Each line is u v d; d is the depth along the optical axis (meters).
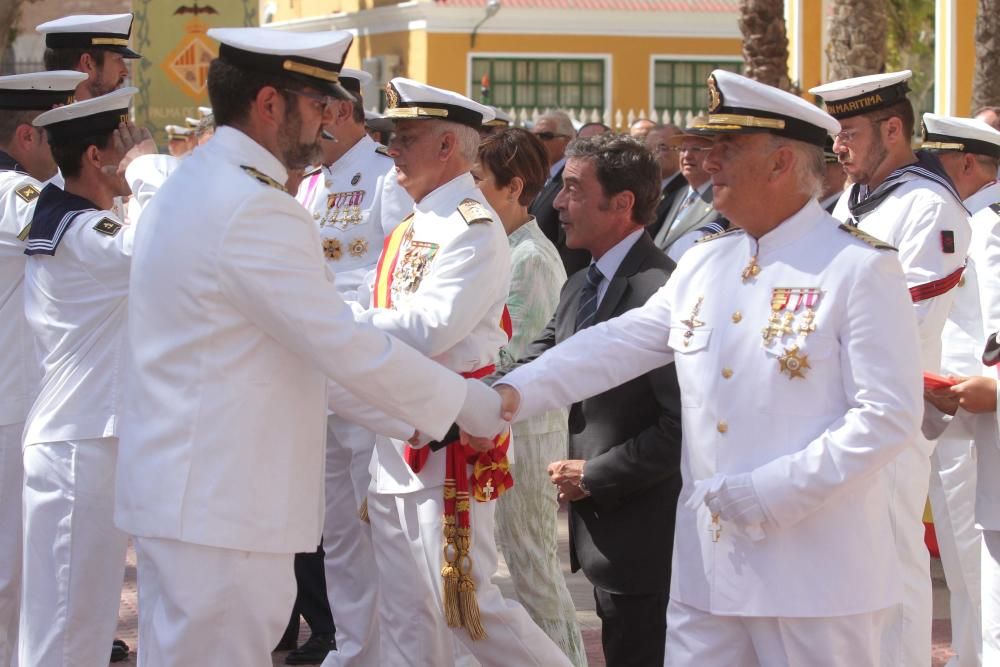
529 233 5.71
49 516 4.73
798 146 3.71
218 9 16.02
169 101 16.05
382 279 4.83
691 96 32.88
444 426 3.94
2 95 5.44
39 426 4.77
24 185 5.32
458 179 4.72
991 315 5.61
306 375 3.82
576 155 4.86
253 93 3.76
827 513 3.61
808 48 21.11
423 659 4.75
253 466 3.68
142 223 3.80
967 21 20.78
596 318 4.79
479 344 4.64
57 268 4.70
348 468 5.77
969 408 4.71
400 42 31.86
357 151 6.25
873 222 5.34
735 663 3.75
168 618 3.69
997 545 5.03
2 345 5.32
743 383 3.67
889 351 3.51
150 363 3.71
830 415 3.59
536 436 5.43
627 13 32.06
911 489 5.02
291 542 3.77
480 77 31.44
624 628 4.70
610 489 4.57
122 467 3.77
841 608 3.58
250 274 3.61
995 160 6.43
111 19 6.10
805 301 3.62
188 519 3.63
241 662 3.75
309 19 35.22
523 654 4.66
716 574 3.69
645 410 4.63
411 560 4.70
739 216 3.77
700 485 3.65
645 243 4.87
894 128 5.43
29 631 4.77
